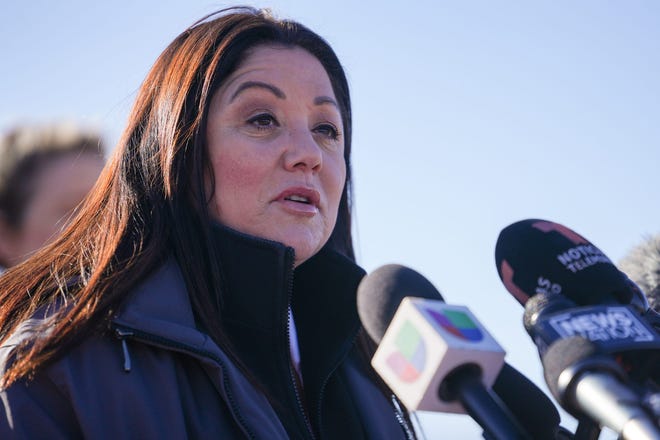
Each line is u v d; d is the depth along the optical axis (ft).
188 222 8.76
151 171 8.90
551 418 8.59
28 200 12.68
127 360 7.41
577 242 6.63
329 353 9.36
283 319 8.61
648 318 6.95
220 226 8.81
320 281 9.91
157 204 8.67
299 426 8.30
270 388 8.39
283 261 8.63
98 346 7.50
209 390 7.77
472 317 5.77
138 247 8.34
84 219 8.92
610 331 5.60
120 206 8.70
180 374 7.73
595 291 6.30
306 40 9.87
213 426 7.57
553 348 5.50
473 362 5.46
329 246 10.30
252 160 8.94
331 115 9.61
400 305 6.10
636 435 4.93
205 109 9.05
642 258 9.36
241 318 8.70
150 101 9.40
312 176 9.18
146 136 9.11
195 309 8.30
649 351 5.60
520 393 8.50
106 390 7.29
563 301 6.05
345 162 10.59
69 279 8.16
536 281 6.47
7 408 7.04
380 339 6.24
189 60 9.28
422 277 6.45
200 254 8.64
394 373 5.61
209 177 8.97
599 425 5.26
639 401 5.09
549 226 6.77
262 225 8.92
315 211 9.14
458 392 5.47
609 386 5.18
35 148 12.98
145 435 7.17
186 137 8.95
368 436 9.14
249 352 8.59
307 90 9.44
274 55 9.47
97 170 13.09
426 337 5.47
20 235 12.67
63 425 7.15
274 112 9.23
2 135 13.30
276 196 8.95
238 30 9.44
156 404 7.39
